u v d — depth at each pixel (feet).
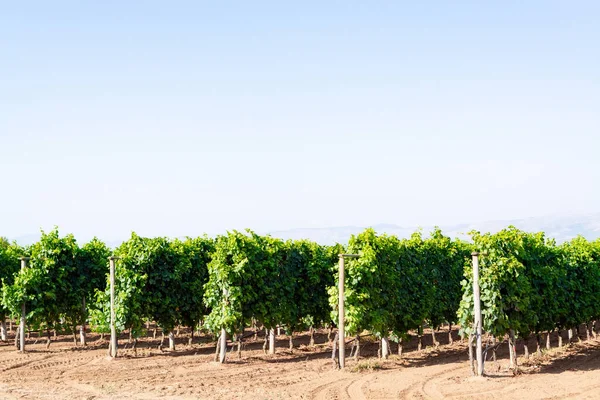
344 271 71.72
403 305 77.71
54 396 54.90
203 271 86.28
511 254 64.08
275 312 75.66
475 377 61.52
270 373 66.18
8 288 81.82
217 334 73.77
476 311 61.57
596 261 91.86
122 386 59.36
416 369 68.13
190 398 53.88
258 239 77.25
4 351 84.23
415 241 88.38
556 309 75.46
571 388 56.59
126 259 77.00
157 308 79.20
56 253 84.43
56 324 85.66
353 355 79.82
